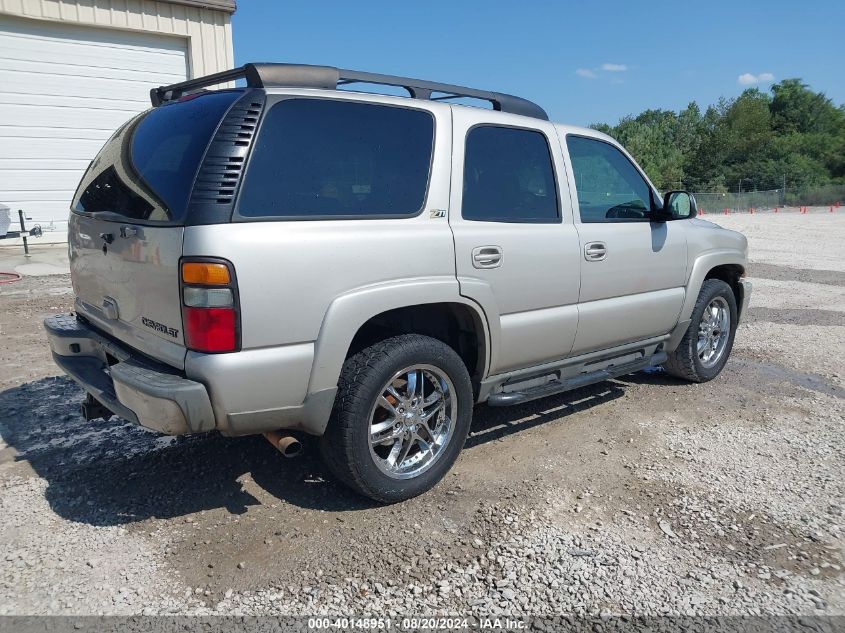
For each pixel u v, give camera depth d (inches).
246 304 109.6
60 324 151.9
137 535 121.5
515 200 152.2
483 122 148.8
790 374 229.8
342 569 112.3
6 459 151.9
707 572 113.7
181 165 115.1
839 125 3097.9
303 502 134.7
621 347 183.5
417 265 130.0
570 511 132.8
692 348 207.6
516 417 184.9
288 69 122.5
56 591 105.0
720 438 171.2
